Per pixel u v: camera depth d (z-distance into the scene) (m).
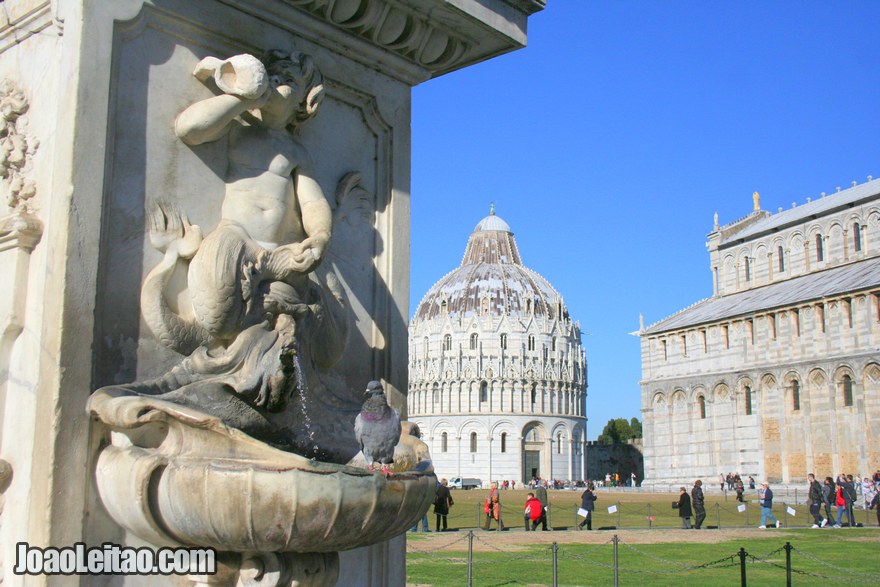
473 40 6.72
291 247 5.43
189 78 5.41
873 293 67.62
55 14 4.98
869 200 75.38
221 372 5.12
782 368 74.88
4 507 4.72
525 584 17.55
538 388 138.38
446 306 144.50
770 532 33.97
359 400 6.31
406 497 4.71
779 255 85.31
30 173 5.00
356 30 6.32
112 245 4.92
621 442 148.25
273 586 4.75
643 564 21.94
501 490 109.75
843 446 68.75
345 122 6.52
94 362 4.73
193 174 5.35
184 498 4.27
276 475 4.20
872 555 24.62
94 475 4.64
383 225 6.70
